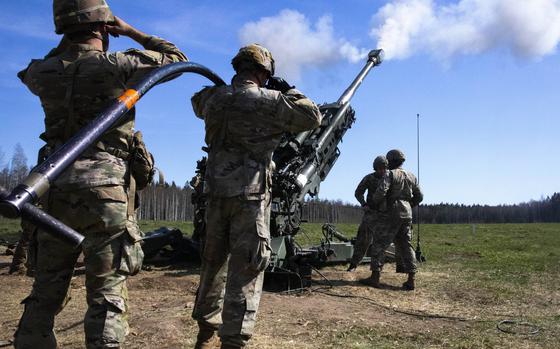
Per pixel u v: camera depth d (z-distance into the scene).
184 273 8.95
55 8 3.07
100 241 2.95
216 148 3.71
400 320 6.12
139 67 3.08
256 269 3.51
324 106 9.52
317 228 26.31
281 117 3.62
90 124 2.31
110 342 2.85
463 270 10.55
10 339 4.79
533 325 5.96
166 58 3.22
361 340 5.15
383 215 8.42
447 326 5.89
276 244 7.96
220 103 3.67
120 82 3.04
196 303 3.86
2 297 6.81
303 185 8.16
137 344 4.63
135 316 5.64
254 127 3.61
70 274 3.12
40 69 3.05
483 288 8.38
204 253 3.78
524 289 8.31
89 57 3.02
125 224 3.02
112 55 3.04
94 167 2.96
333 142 9.51
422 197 8.66
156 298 6.87
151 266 9.84
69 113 3.00
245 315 3.45
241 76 3.75
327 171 9.50
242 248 3.52
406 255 8.28
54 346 3.08
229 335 3.41
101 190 2.94
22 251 8.48
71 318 5.61
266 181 3.63
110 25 3.23
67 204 2.93
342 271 9.99
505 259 12.79
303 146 8.48
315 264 10.14
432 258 12.91
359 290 8.00
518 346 5.12
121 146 3.07
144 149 3.21
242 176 3.58
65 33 3.11
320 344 4.93
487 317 6.37
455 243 18.83
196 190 8.71
